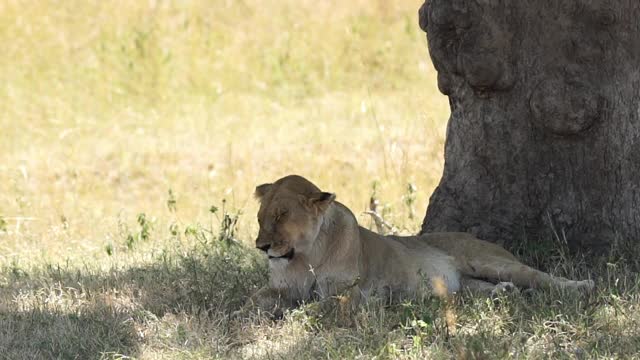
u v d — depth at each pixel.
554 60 11.70
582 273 11.52
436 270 11.38
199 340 9.95
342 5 28.08
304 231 9.98
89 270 12.83
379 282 10.94
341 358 9.36
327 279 10.42
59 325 10.55
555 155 11.96
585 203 11.95
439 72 12.49
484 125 12.23
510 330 10.05
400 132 20.86
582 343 9.55
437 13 12.09
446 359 9.27
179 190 18.16
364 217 15.16
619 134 11.81
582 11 11.59
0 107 23.22
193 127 22.16
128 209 17.20
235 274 11.93
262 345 9.92
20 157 20.25
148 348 9.99
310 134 21.22
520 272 11.23
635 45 11.73
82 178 19.03
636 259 11.59
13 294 11.78
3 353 9.92
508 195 12.23
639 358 9.15
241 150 20.23
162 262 12.91
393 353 9.27
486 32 11.80
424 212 15.83
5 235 15.26
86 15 27.27
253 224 15.10
